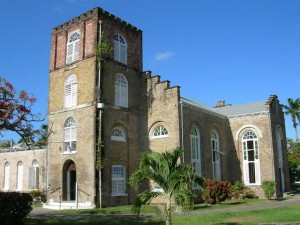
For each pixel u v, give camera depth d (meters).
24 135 16.12
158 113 29.52
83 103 28.14
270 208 22.03
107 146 27.23
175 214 19.83
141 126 30.55
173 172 12.21
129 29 32.03
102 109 27.30
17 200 15.63
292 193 35.41
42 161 38.09
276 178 33.06
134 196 28.83
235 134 35.84
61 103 30.09
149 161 12.50
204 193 26.09
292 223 15.51
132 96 30.67
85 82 28.44
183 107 29.03
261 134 34.28
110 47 28.58
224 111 38.78
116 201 27.19
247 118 35.41
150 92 30.53
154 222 16.91
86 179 26.52
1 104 15.37
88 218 19.31
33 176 38.47
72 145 28.52
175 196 11.99
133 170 29.22
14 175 41.88
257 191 33.28
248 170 34.62
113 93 28.81
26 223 17.34
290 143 52.41
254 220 16.95
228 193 26.53
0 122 15.45
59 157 29.19
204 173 30.41
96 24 28.62
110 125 27.84
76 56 30.12
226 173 34.78
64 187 28.61
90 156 26.61
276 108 36.78
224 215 18.56
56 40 32.25
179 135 27.80
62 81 30.53
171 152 12.80
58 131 29.72
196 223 16.30
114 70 29.30
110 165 27.22
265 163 33.59
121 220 17.95
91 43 28.73
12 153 42.84
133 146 29.72
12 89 15.80
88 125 27.34
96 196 25.72
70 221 17.89
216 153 33.81
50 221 18.03
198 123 30.88
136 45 32.53
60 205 26.94
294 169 46.38
